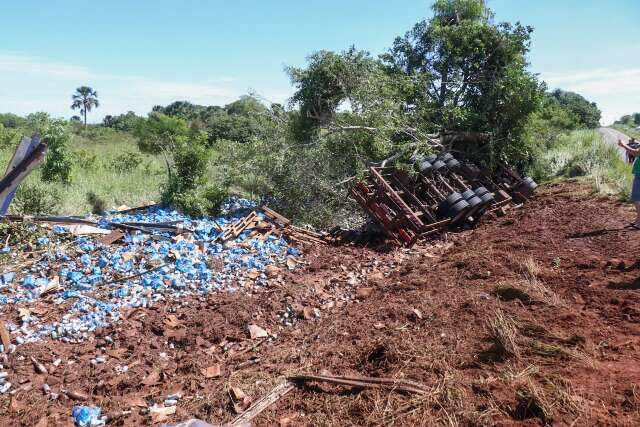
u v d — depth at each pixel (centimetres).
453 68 1326
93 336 513
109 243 762
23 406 391
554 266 609
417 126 1167
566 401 323
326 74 1123
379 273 714
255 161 1077
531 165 1343
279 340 508
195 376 434
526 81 1226
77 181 1226
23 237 727
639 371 353
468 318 476
